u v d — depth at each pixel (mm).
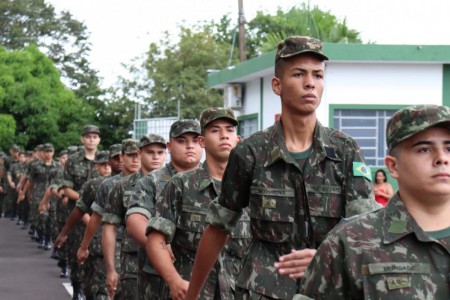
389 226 3436
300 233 4902
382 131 17297
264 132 5047
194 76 39250
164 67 39656
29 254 20469
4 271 17141
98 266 11102
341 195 4910
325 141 4957
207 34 41156
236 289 5031
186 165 7727
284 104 4973
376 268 3375
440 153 3387
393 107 17234
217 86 21859
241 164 5004
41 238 22000
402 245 3396
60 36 64688
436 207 3439
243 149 5008
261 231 4957
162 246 6523
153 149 8992
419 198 3445
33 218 22906
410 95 17234
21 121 40969
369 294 3365
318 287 3484
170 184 6652
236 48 44281
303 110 4895
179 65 39500
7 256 19969
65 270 16203
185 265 6613
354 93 17219
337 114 17250
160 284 7277
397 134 3424
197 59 40062
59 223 15859
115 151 11344
